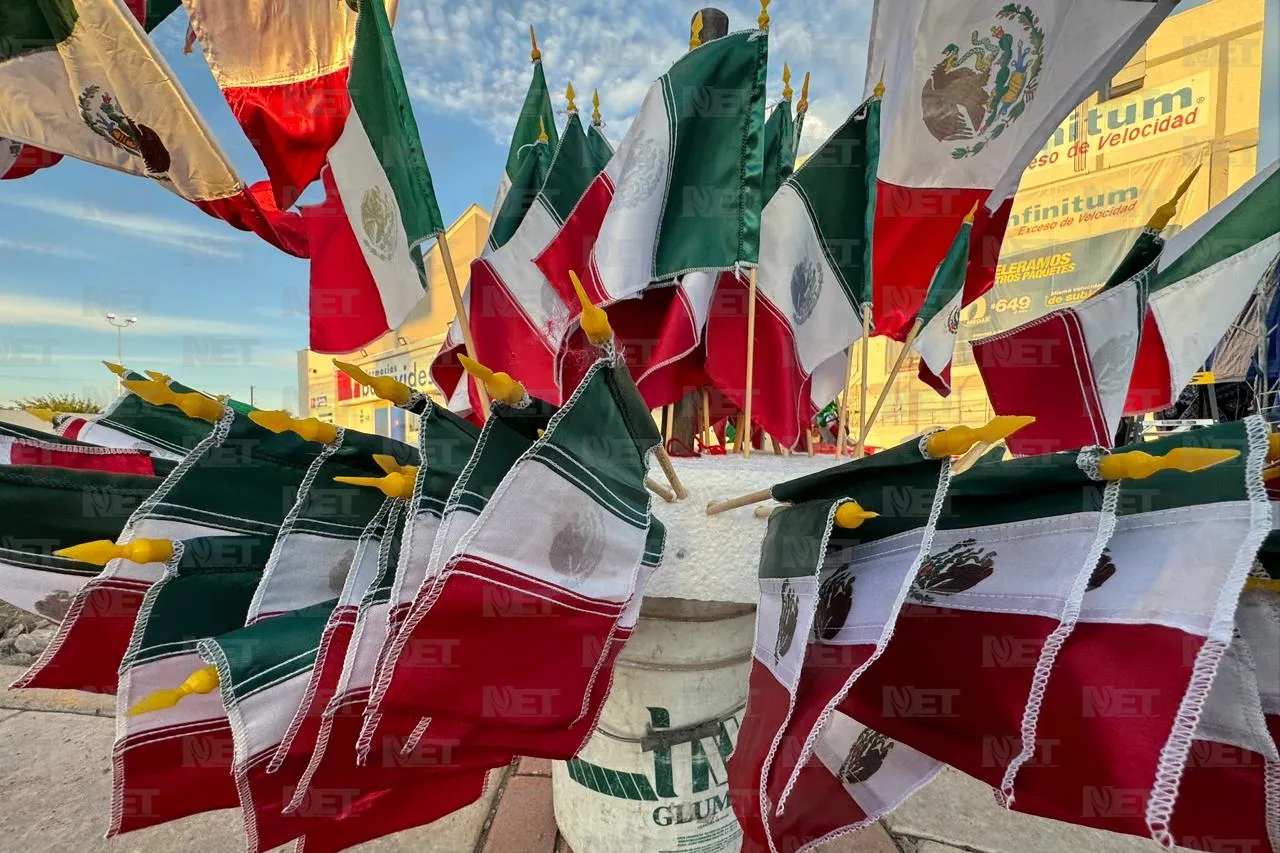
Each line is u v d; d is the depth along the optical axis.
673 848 1.51
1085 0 1.48
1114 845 1.89
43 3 1.47
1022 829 1.96
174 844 1.89
